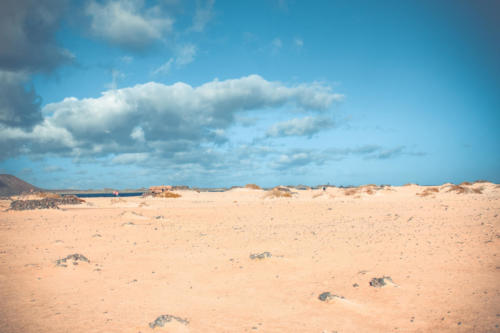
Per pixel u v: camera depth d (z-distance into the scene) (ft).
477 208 84.43
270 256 45.62
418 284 34.68
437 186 189.98
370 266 41.14
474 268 38.40
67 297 33.09
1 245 56.85
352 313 28.94
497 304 28.99
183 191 226.79
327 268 41.24
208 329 26.18
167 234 67.56
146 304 31.48
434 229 60.18
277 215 94.07
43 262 45.44
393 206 102.89
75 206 145.59
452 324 26.14
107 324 26.94
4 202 157.79
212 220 87.76
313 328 26.32
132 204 158.61
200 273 40.98
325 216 87.97
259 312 29.55
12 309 29.63
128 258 48.21
